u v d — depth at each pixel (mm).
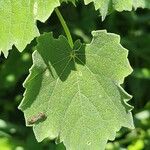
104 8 296
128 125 306
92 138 313
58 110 310
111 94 308
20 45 297
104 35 306
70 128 313
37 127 306
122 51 305
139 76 690
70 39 312
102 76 309
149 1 479
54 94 308
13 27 297
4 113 711
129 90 718
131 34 729
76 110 313
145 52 727
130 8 300
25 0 294
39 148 643
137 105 713
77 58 310
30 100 302
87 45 309
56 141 311
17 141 654
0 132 656
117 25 720
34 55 300
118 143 660
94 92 311
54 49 306
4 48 299
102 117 311
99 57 308
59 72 308
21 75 675
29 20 294
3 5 297
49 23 678
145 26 741
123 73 305
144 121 683
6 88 700
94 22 695
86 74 311
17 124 702
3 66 684
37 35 294
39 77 302
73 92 312
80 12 695
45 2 291
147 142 671
